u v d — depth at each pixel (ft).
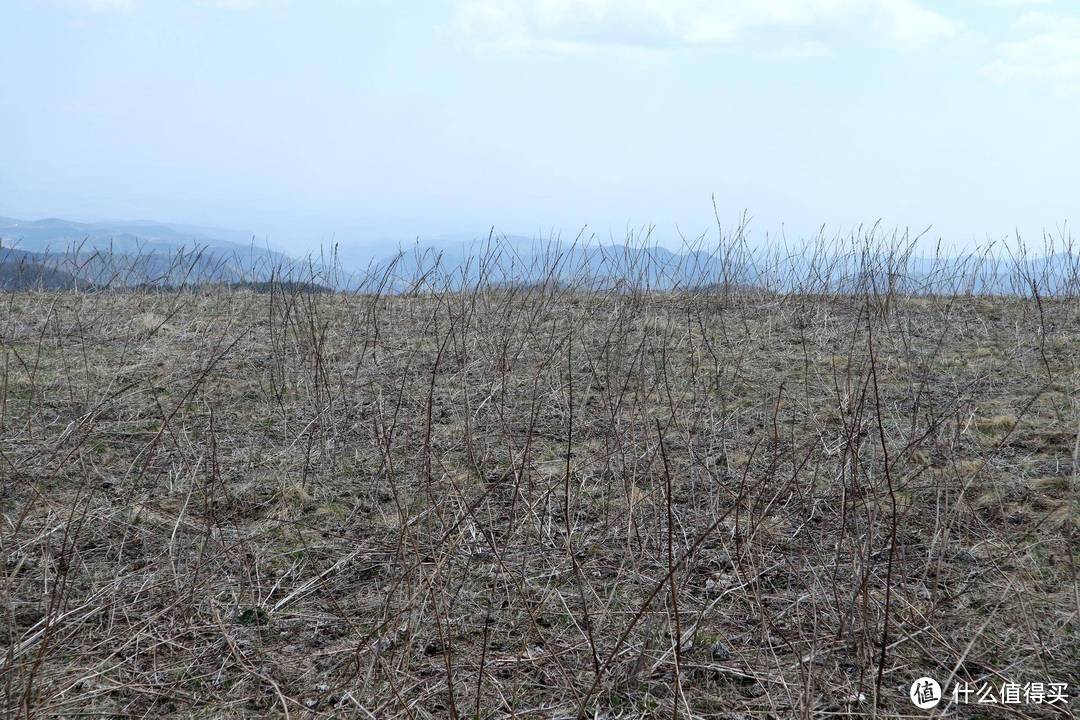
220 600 11.23
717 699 9.05
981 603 10.78
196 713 8.91
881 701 8.93
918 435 16.60
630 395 19.58
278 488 14.84
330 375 21.99
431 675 9.58
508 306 27.22
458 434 17.46
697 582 11.65
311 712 8.84
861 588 9.66
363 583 11.75
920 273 33.06
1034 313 28.76
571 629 10.50
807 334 26.58
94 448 16.28
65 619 10.37
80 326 26.23
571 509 13.98
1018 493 13.88
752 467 15.26
